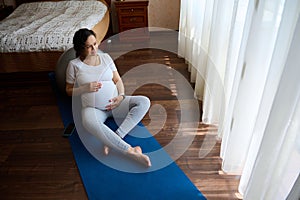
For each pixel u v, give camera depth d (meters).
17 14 3.42
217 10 1.68
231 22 1.47
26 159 1.75
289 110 0.94
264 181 1.11
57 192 1.49
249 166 1.32
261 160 1.10
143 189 1.48
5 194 1.50
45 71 2.52
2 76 2.71
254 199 1.19
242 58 1.28
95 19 3.03
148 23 4.16
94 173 1.60
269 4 1.07
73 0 3.79
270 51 1.17
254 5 1.12
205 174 1.57
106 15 3.56
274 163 1.05
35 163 1.71
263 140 1.07
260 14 1.10
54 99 2.42
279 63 1.03
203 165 1.63
